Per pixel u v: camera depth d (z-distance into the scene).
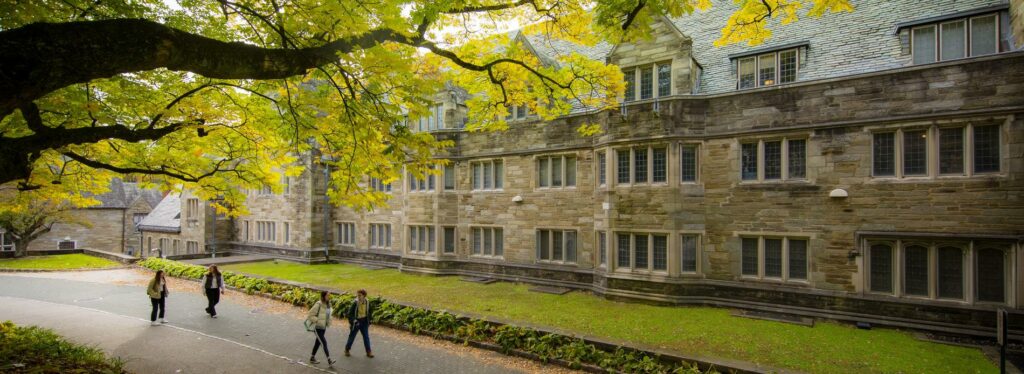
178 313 15.56
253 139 10.87
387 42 7.97
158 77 8.54
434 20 7.62
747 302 14.91
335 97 8.63
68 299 18.05
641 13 8.77
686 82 15.66
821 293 13.83
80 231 42.50
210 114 9.43
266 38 7.58
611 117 16.86
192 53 4.88
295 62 6.05
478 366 10.50
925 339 11.94
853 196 13.53
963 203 12.17
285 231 30.03
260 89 9.13
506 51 10.23
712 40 17.12
